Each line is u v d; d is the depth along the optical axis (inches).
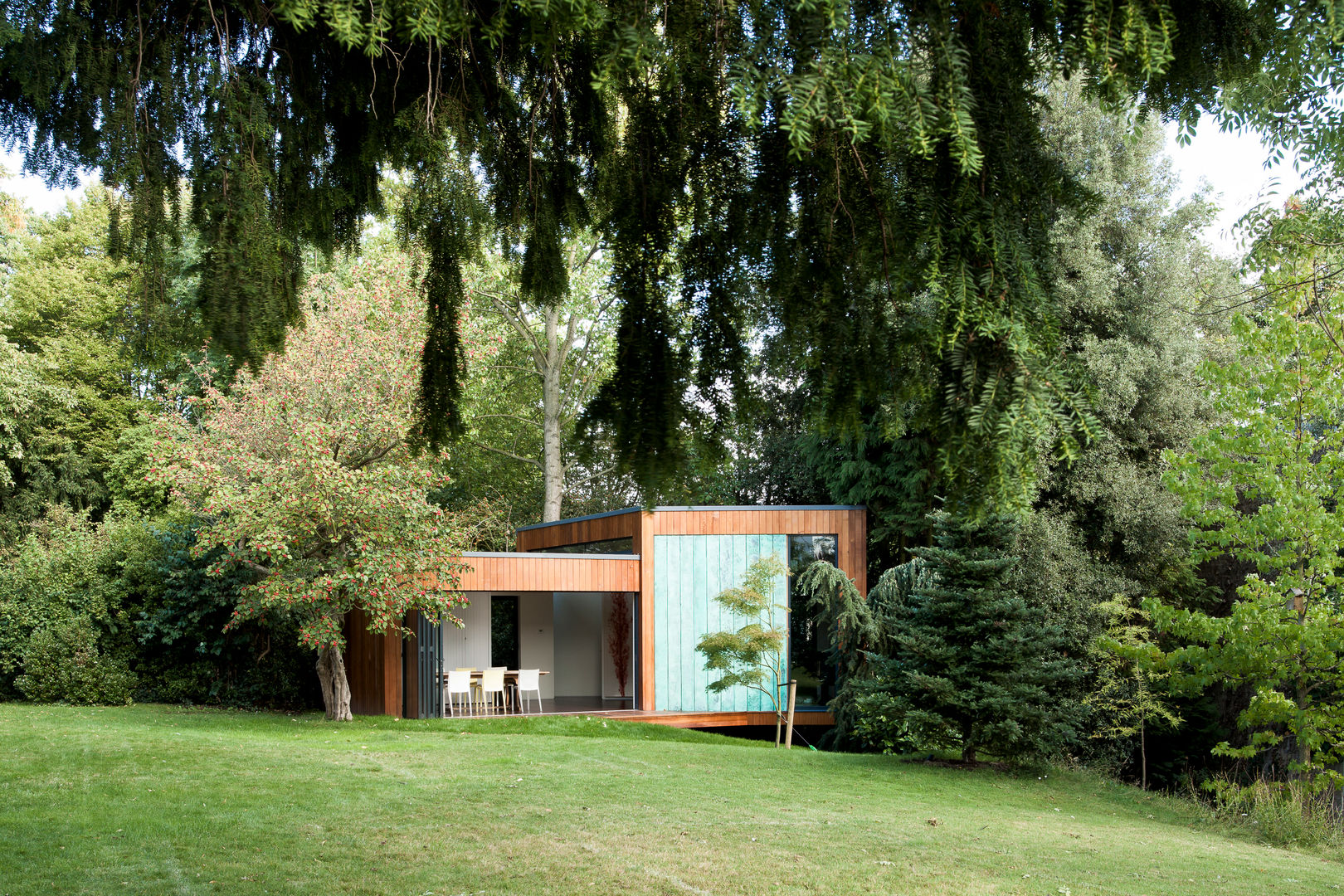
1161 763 553.3
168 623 660.1
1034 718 437.4
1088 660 541.3
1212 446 441.1
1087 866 265.9
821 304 125.5
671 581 643.5
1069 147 585.0
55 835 239.5
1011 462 103.8
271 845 241.0
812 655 642.2
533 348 869.2
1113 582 561.9
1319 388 416.5
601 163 133.7
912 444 624.1
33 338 903.7
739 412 126.7
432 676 592.4
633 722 589.9
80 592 652.1
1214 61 108.3
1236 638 416.8
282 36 124.5
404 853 238.1
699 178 126.7
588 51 117.5
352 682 662.5
